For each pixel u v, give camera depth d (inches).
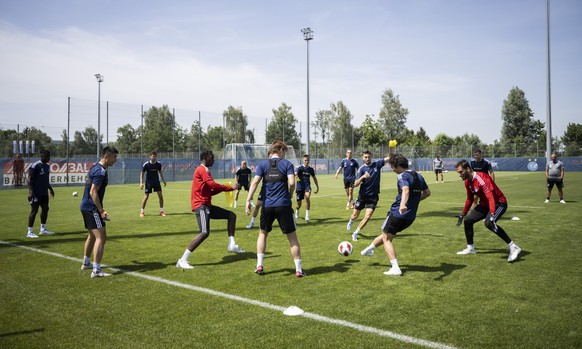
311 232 383.2
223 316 172.7
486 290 203.0
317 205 619.5
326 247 314.7
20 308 184.4
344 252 267.7
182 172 1470.2
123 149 1457.9
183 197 794.2
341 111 3021.7
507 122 2999.5
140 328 160.7
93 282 224.5
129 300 194.4
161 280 227.5
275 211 231.0
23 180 1077.1
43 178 376.2
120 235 374.3
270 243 330.3
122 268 255.3
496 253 286.0
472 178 271.7
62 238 361.1
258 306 184.5
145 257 285.7
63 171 1165.7
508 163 1985.7
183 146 1590.8
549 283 213.5
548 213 486.9
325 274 236.8
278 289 209.3
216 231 393.7
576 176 1378.0
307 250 303.9
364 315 171.2
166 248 316.8
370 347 141.1
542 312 171.9
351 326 159.6
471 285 211.6
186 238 358.9
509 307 178.4
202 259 278.8
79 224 445.7
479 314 170.6
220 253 297.3
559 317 166.1
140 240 350.0
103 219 240.1
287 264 261.7
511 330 153.9
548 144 943.7
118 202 697.0
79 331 158.6
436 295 196.2
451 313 172.1
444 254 285.1
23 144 1275.8
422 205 593.0
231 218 291.0
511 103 2974.9
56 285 219.5
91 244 252.5
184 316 173.2
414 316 169.3
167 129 1498.5
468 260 266.8
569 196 702.5
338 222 446.9
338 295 198.2
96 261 234.4
